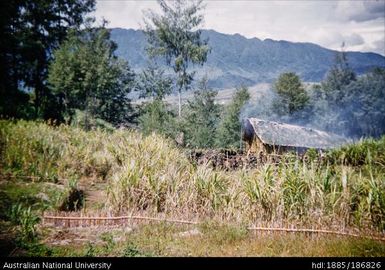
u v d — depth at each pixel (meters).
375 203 8.31
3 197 10.16
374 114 62.50
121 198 9.82
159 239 7.61
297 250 6.75
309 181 9.08
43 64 39.81
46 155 14.66
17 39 35.09
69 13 43.59
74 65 35.72
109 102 40.47
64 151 15.41
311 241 7.15
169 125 30.97
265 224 7.91
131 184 10.02
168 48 41.00
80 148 15.73
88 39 38.88
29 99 38.19
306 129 33.31
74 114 38.62
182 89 39.56
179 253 6.74
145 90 37.66
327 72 68.00
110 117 43.28
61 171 13.91
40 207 9.95
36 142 15.70
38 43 37.59
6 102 29.20
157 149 14.66
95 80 36.66
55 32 42.59
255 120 31.36
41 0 39.62
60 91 35.81
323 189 8.80
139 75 37.69
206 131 30.95
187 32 40.81
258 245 7.02
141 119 33.03
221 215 8.98
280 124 32.38
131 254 6.60
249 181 9.37
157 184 9.99
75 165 14.57
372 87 63.84
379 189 8.61
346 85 65.56
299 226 7.97
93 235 8.14
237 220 8.59
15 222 8.57
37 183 12.05
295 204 8.68
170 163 12.48
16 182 11.88
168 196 9.64
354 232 7.59
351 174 9.60
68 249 7.11
